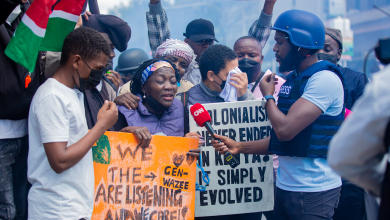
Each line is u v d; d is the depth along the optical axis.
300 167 2.45
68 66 2.06
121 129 2.68
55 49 2.33
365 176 1.34
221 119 2.90
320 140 2.38
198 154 2.58
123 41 3.42
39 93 1.98
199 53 4.17
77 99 2.09
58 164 1.88
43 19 2.07
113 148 2.43
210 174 2.86
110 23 3.33
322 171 2.41
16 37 2.06
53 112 1.91
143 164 2.47
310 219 2.41
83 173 2.07
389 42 1.36
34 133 2.00
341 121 2.41
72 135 2.04
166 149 2.53
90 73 2.05
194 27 4.12
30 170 2.02
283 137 2.33
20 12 2.40
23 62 2.05
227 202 2.86
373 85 1.16
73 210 2.00
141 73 2.87
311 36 2.42
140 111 2.80
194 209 2.76
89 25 3.32
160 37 4.09
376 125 1.17
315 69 2.39
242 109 2.90
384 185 1.25
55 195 1.98
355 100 3.40
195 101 3.10
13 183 2.31
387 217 1.22
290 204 2.50
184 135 2.91
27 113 2.26
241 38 3.87
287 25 2.48
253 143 2.71
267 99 2.50
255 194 2.88
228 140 2.73
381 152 1.25
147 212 2.45
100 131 2.02
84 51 2.01
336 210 3.26
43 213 1.97
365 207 3.10
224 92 3.09
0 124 2.23
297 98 2.41
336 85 2.33
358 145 1.22
